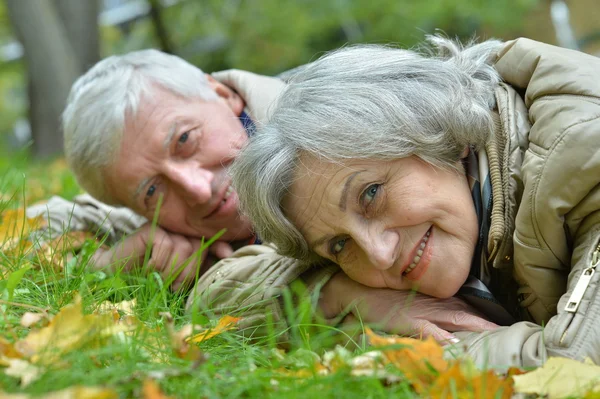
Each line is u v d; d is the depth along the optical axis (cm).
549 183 239
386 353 200
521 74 278
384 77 264
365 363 205
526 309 268
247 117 385
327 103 258
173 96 361
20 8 1346
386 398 185
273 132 265
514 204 258
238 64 1567
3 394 170
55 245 344
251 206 274
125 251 351
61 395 165
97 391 165
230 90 399
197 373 192
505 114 269
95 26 1446
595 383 187
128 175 359
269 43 1528
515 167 260
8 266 295
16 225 352
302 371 207
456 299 271
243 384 192
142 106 355
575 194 237
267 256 309
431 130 255
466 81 275
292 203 264
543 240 245
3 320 231
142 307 283
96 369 193
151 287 293
